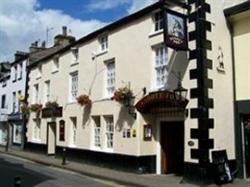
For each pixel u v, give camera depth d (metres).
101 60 17.45
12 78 30.47
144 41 14.75
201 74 12.05
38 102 24.66
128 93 14.91
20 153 24.03
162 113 14.36
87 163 17.78
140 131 14.31
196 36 12.30
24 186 11.62
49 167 17.38
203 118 11.88
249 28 12.69
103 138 16.81
